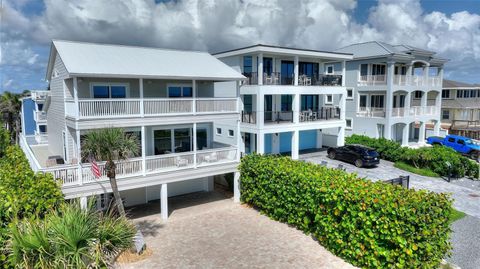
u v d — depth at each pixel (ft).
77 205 25.81
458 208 56.29
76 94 45.37
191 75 54.44
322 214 40.34
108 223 25.36
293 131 85.71
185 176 53.11
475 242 43.78
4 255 21.89
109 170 41.39
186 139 64.39
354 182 39.29
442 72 122.01
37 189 35.88
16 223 23.58
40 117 107.04
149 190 60.34
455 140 104.22
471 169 76.33
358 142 98.07
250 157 57.31
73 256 21.34
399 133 121.90
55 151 66.95
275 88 80.79
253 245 41.60
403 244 31.63
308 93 87.15
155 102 51.52
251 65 86.79
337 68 119.34
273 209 50.52
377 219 33.53
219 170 56.70
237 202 59.00
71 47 54.44
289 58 91.09
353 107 116.37
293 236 44.16
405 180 58.34
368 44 111.55
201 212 54.34
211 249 40.63
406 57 106.63
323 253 39.22
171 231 46.65
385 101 107.34
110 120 47.80
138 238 40.06
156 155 54.95
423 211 31.99
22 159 53.26
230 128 89.04
